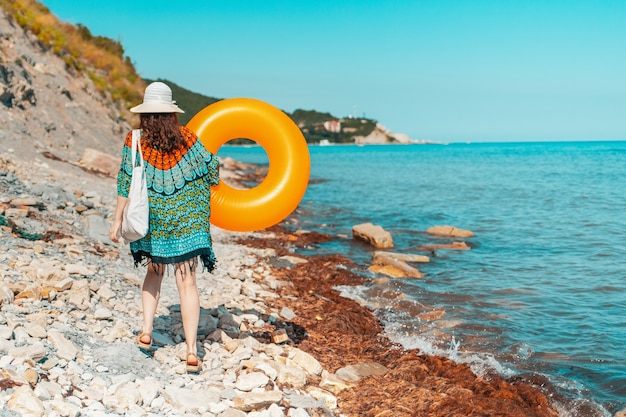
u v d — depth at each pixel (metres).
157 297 4.37
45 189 8.92
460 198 22.11
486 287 8.41
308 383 4.54
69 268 5.75
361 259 10.29
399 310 7.18
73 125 15.37
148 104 3.95
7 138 11.80
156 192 3.96
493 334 6.32
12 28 16.78
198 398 3.74
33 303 4.61
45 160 12.01
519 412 4.29
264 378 4.18
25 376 3.36
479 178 34.12
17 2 18.38
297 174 5.04
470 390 4.73
